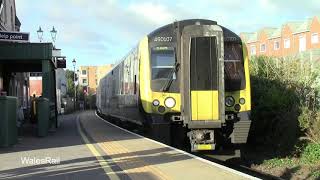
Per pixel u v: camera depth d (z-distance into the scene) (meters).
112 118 35.16
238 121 15.93
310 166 17.56
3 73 30.95
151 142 17.17
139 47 17.44
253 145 23.16
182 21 16.38
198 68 15.00
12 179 10.38
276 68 24.12
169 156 13.48
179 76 16.11
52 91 26.45
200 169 11.21
